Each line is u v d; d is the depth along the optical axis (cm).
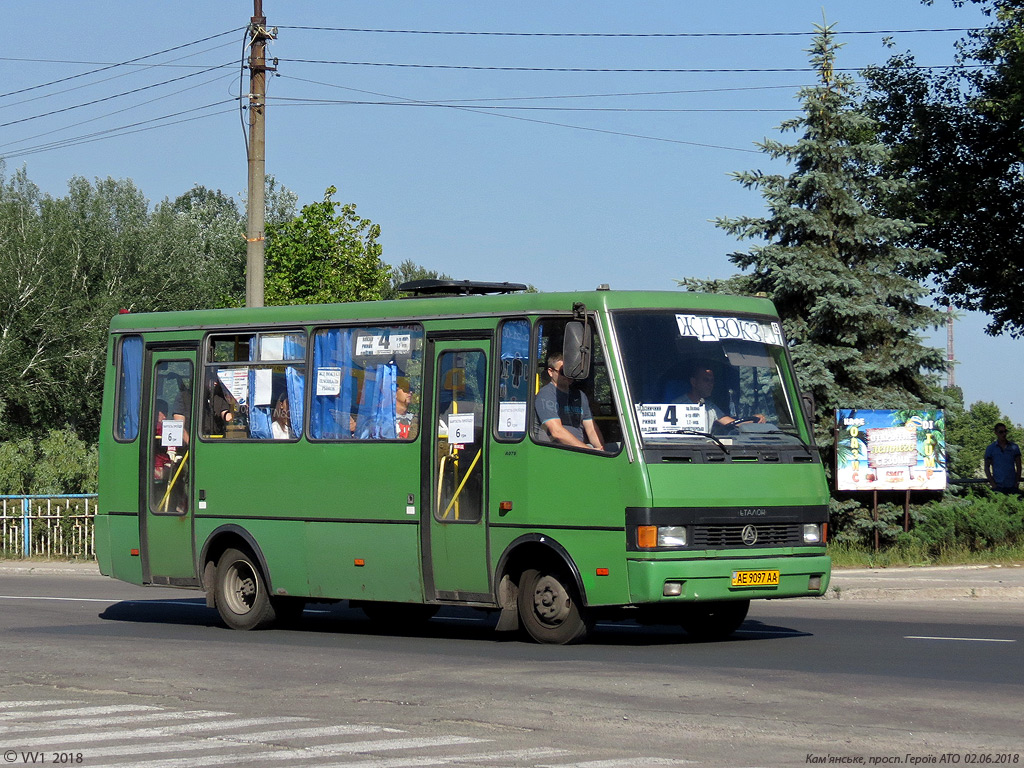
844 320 2536
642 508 1318
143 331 1798
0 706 1076
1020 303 4031
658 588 1310
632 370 1364
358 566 1546
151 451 1772
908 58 4244
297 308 1647
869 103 4228
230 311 1714
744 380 1429
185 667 1291
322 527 1583
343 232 4659
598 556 1345
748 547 1365
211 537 1695
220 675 1234
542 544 1391
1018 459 2578
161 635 1614
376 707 1046
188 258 6003
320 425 1599
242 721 995
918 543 2352
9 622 1789
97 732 961
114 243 5728
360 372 1570
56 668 1292
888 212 3647
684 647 1399
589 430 1366
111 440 1819
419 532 1491
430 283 1611
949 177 4016
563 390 1391
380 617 1777
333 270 4597
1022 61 3675
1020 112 3781
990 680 1141
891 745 875
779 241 2644
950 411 2592
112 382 1827
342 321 1592
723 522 1349
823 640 1455
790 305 2614
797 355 2528
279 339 1659
